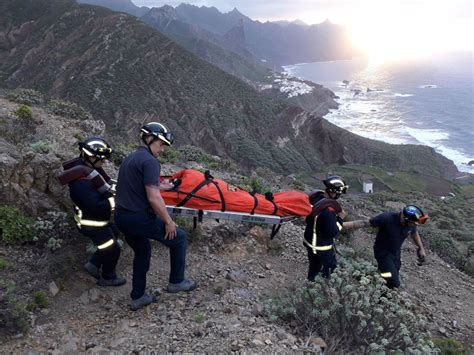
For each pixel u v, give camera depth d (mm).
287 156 148875
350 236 9312
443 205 32938
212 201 5184
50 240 5316
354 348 4555
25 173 5750
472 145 177875
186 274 5766
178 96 155375
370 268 6062
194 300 5086
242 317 4691
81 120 11852
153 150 4426
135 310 4750
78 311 4664
